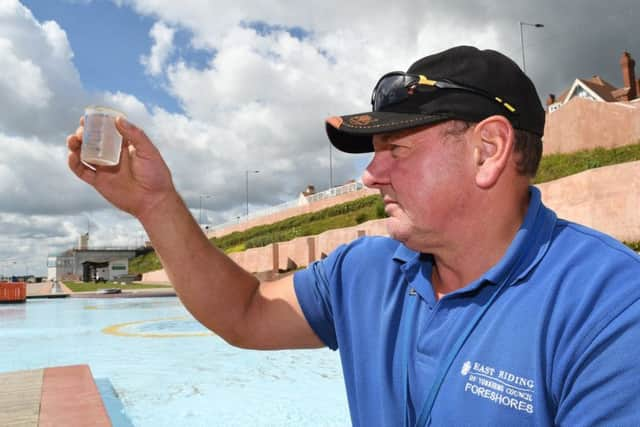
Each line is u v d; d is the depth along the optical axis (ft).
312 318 5.06
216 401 18.21
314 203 130.93
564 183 47.70
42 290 122.83
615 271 3.04
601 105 61.62
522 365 3.09
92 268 224.53
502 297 3.39
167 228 4.87
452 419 3.27
